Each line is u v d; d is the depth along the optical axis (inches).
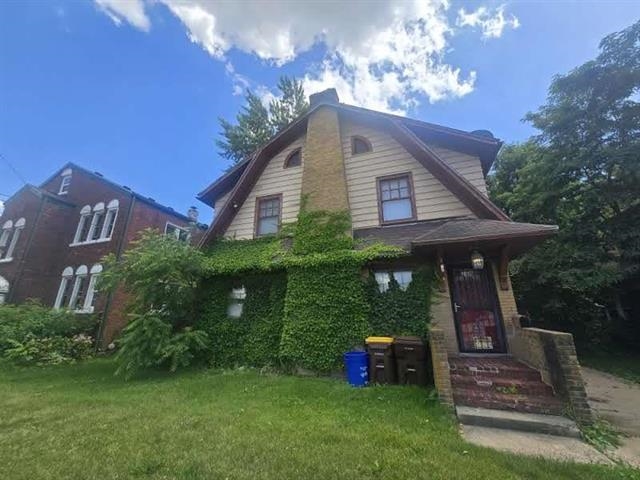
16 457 136.1
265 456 134.1
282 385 260.2
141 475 120.5
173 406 212.5
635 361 411.5
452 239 267.0
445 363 205.5
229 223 452.1
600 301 514.0
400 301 305.4
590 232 458.0
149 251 374.9
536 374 222.2
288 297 335.3
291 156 458.3
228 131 827.4
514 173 730.8
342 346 299.3
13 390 277.1
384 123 406.3
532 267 493.7
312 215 369.1
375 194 383.9
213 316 380.5
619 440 166.1
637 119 437.1
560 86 491.2
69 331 508.7
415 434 161.2
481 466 128.0
